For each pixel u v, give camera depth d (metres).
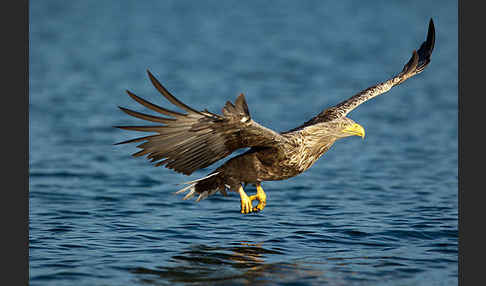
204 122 8.71
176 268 9.48
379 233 11.39
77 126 21.73
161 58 37.62
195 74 32.59
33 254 10.06
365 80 31.45
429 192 14.53
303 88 29.33
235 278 9.07
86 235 11.14
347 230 11.56
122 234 11.23
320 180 15.84
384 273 9.37
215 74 32.69
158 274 9.22
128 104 25.70
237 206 13.32
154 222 12.02
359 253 10.32
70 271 9.32
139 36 46.19
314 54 39.38
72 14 58.81
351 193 14.52
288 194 14.44
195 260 9.87
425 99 27.48
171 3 66.25
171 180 15.55
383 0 67.81
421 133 21.44
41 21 53.81
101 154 18.17
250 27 50.50
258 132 9.17
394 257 10.11
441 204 13.43
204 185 10.45
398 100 27.39
